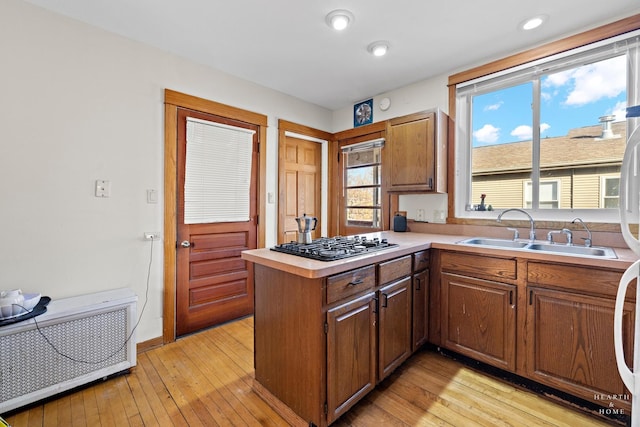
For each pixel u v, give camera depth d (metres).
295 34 2.11
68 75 1.92
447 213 2.72
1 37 1.70
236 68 2.64
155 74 2.29
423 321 2.16
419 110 2.92
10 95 1.73
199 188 2.56
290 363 1.54
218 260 2.71
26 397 1.58
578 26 2.03
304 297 1.45
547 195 2.29
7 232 1.74
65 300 1.87
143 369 2.01
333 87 3.06
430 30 2.06
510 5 1.80
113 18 1.93
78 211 1.97
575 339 1.61
